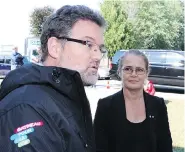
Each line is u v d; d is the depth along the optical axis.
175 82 12.95
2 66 16.44
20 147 0.94
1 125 0.98
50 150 0.98
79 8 1.32
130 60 2.30
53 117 1.05
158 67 13.21
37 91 1.10
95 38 1.32
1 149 0.95
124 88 2.31
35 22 26.62
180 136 5.38
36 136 0.96
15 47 13.67
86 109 1.30
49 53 1.32
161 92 12.95
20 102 1.02
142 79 2.31
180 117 7.13
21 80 1.14
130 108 2.29
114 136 2.27
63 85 1.20
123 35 29.72
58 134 1.03
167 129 2.35
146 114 2.29
